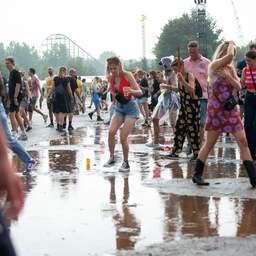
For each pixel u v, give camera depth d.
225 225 6.63
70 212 7.32
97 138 16.81
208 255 5.57
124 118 10.73
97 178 9.71
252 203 7.67
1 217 3.27
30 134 18.34
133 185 9.03
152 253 5.65
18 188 3.38
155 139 13.98
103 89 35.12
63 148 14.11
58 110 19.62
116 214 7.19
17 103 16.20
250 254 5.59
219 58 8.70
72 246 5.94
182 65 11.47
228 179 9.33
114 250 5.78
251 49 11.23
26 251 5.78
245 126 10.62
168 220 6.88
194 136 11.60
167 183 9.09
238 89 8.70
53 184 9.20
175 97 13.25
